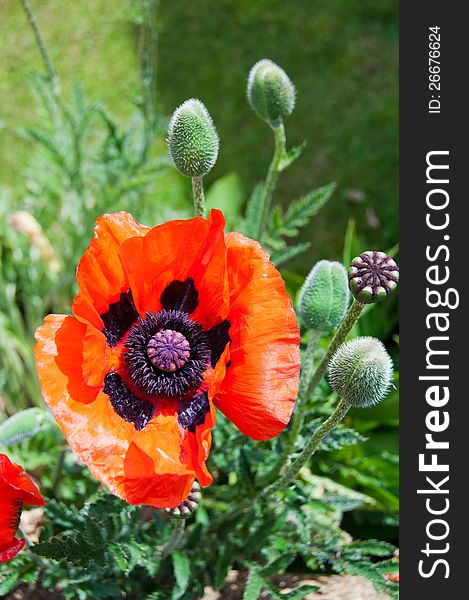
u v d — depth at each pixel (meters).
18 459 0.85
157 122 0.97
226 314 0.65
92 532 0.70
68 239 1.05
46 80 0.95
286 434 0.78
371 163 1.28
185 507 0.69
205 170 0.71
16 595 0.79
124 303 0.68
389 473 0.90
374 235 1.20
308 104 1.35
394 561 0.75
